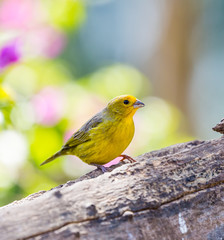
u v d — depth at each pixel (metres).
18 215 6.02
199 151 7.40
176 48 24.03
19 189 11.08
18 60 11.41
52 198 6.32
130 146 12.18
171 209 6.70
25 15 12.32
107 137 8.90
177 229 6.64
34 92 12.55
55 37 13.10
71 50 30.61
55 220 6.04
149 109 14.54
